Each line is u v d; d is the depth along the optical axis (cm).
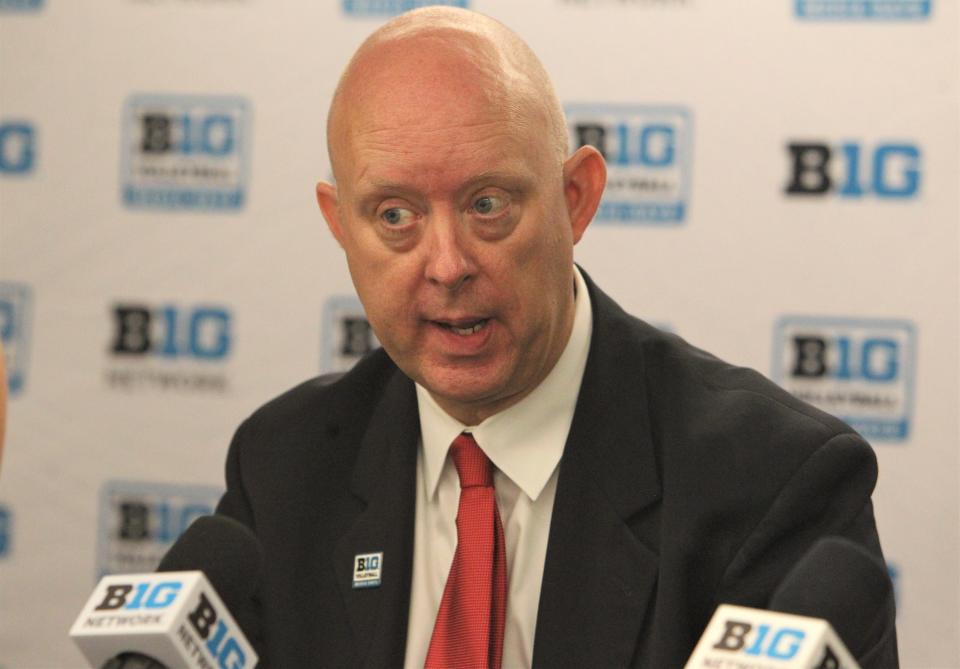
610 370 465
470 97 398
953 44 805
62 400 887
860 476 430
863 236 814
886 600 357
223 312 876
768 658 279
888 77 810
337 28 864
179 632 312
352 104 413
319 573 466
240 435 514
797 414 445
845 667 286
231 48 872
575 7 837
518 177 403
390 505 461
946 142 806
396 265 412
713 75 826
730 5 823
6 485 889
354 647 445
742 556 421
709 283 827
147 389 882
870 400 813
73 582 888
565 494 445
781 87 820
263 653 461
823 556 359
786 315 820
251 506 491
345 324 868
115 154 882
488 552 439
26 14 886
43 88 886
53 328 888
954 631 802
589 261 836
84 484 886
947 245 806
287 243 870
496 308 412
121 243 883
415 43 408
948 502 805
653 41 830
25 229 888
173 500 882
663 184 830
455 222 404
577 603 429
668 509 435
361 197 411
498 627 432
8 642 889
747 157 823
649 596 425
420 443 474
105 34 882
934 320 807
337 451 491
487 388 422
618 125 834
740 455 435
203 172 875
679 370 469
